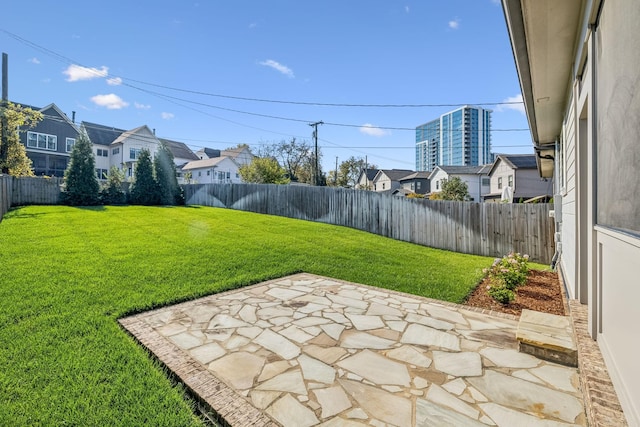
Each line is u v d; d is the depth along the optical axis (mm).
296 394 2020
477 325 3156
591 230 2266
